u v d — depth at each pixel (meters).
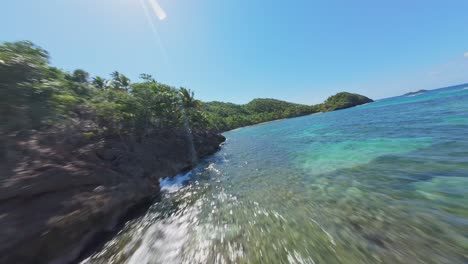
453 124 16.81
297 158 15.78
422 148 11.90
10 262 5.18
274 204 8.19
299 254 5.03
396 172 9.12
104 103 16.66
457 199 6.11
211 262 5.29
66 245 6.54
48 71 8.76
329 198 7.86
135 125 20.16
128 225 8.62
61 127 10.76
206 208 9.06
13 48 7.60
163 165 17.70
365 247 4.87
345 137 21.61
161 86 31.39
